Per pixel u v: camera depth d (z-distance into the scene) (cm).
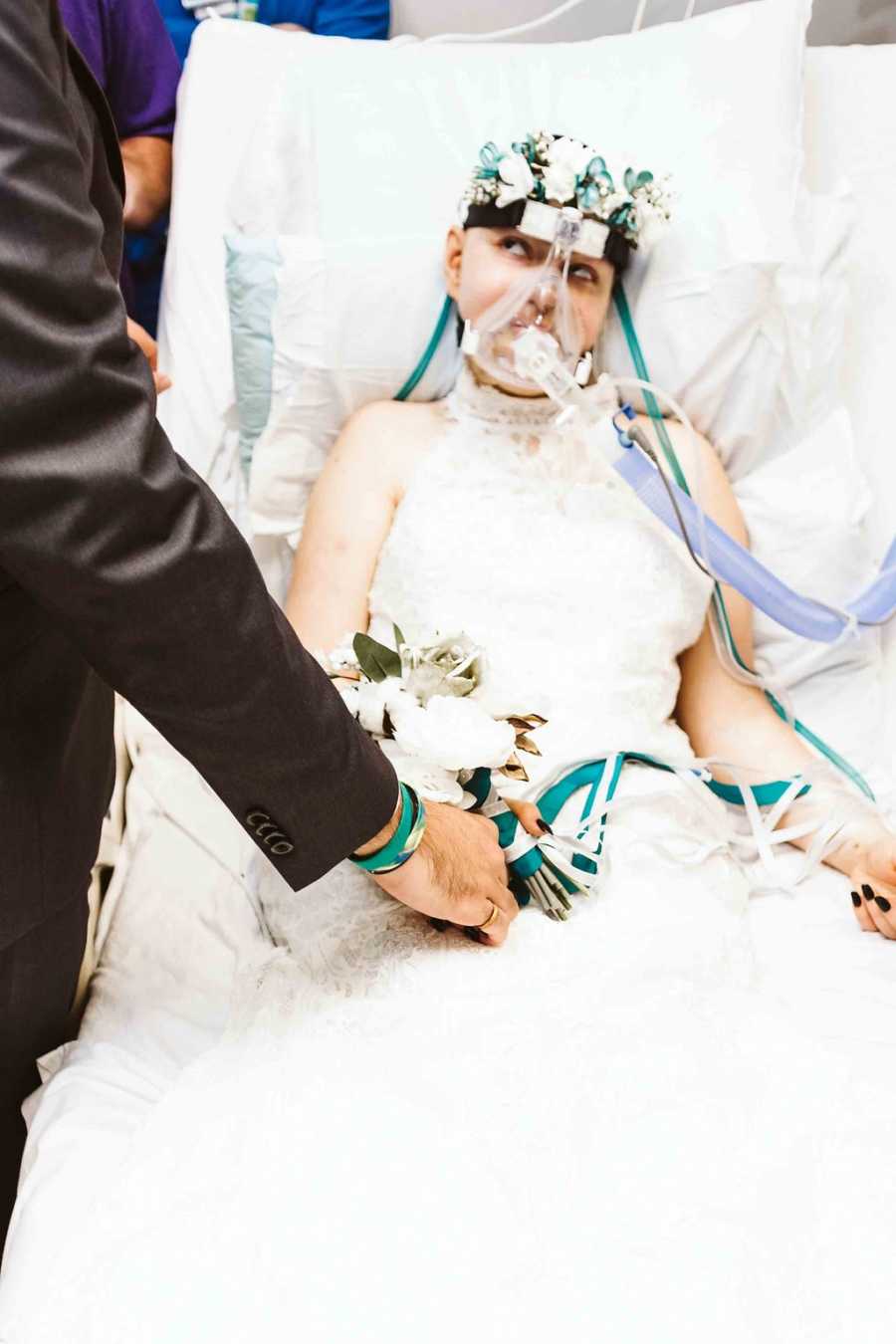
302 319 146
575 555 130
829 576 145
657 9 194
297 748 73
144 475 61
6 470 57
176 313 165
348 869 106
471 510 132
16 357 55
